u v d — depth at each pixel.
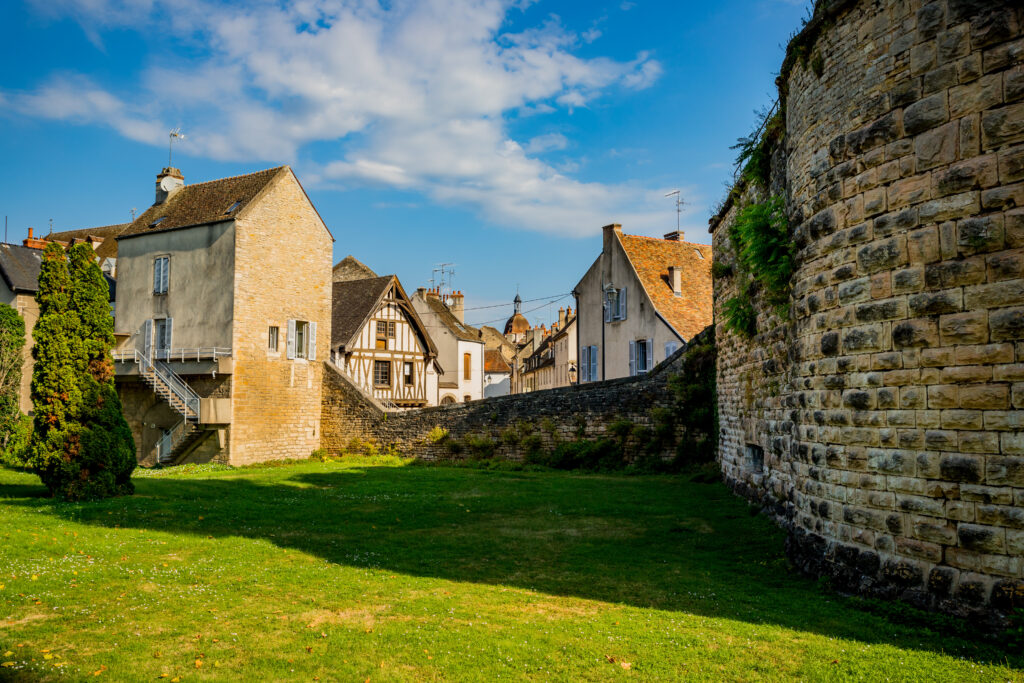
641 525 11.26
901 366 6.53
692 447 18.98
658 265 28.66
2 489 14.48
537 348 55.62
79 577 7.71
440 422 24.36
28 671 5.15
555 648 5.66
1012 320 5.69
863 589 6.78
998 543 5.70
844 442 7.18
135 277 26.53
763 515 11.44
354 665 5.36
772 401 11.32
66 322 13.34
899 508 6.49
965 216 6.04
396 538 10.29
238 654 5.58
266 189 24.97
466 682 5.05
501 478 18.66
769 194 11.18
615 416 20.83
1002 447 5.72
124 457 13.83
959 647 5.55
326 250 27.41
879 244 6.81
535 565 8.63
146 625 6.25
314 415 26.59
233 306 23.72
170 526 10.89
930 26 6.38
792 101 8.79
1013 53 5.77
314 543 9.87
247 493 15.37
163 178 28.12
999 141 5.83
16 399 22.12
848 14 7.37
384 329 34.19
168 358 24.84
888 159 6.75
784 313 9.14
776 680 4.98
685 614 6.56
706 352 18.53
